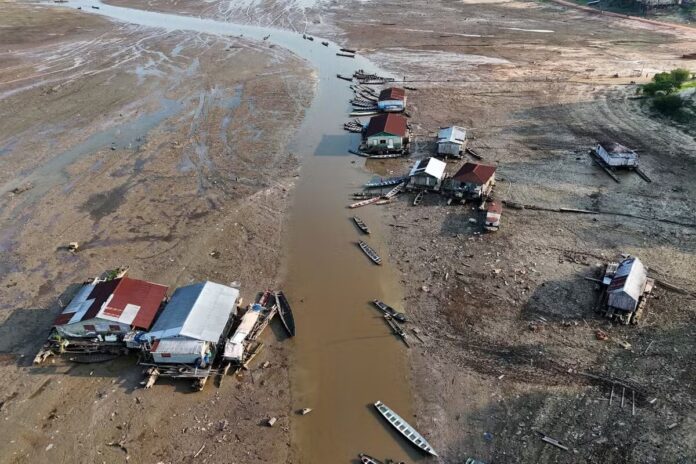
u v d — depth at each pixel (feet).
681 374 105.19
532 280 133.69
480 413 101.71
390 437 98.68
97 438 98.99
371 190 179.32
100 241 155.12
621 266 127.13
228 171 192.03
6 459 95.61
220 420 102.22
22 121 234.99
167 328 113.70
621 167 181.57
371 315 127.03
